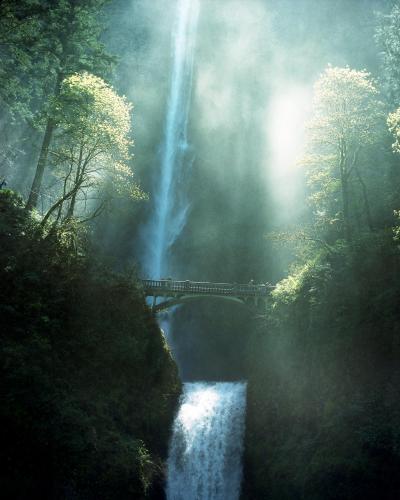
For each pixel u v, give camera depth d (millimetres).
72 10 32188
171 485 28156
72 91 27750
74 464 18203
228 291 36656
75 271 25422
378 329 20625
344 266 25141
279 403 27156
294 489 21672
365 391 20422
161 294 36625
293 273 32469
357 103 29109
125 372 25859
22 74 35250
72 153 28656
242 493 28375
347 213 28844
